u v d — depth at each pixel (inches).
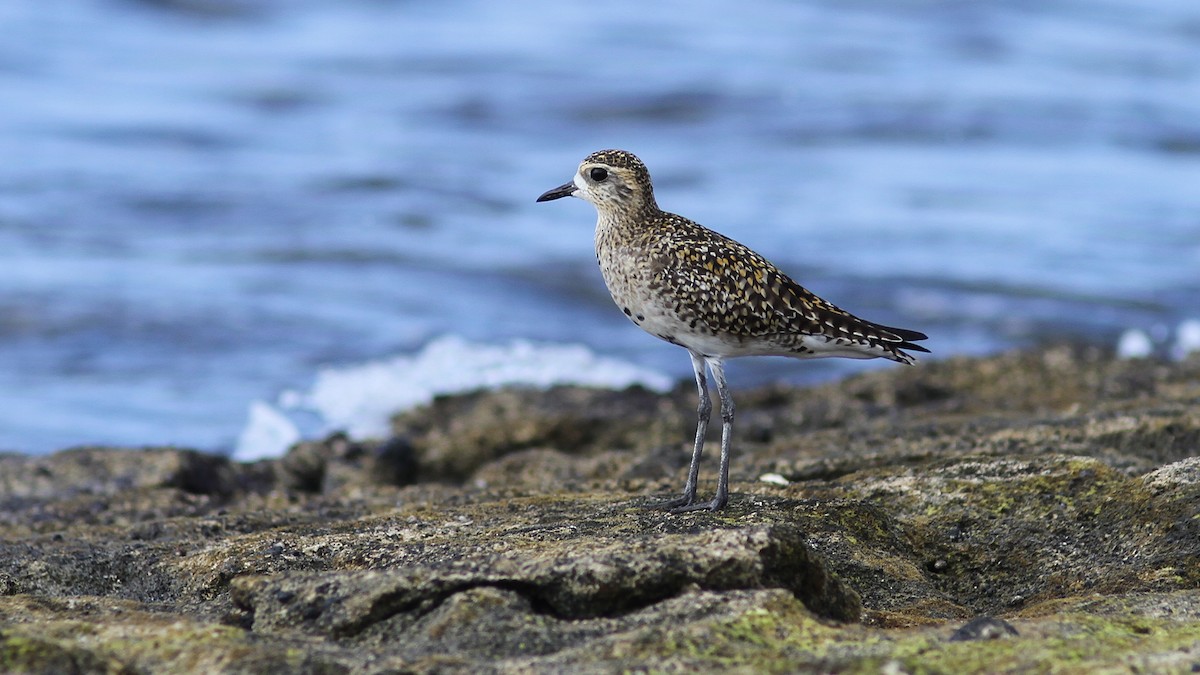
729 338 375.9
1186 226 995.9
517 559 286.0
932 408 572.1
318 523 388.5
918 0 1792.6
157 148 1143.6
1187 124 1279.5
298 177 1085.8
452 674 243.3
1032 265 903.1
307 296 839.1
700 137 1238.3
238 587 295.6
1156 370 620.7
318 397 690.8
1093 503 352.2
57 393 686.5
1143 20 1755.7
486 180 1099.9
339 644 271.1
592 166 386.6
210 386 702.5
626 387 641.6
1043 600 323.6
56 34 1453.0
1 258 872.3
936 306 832.9
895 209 1031.6
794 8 1764.3
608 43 1553.9
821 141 1226.6
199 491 516.7
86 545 375.9
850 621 296.0
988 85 1416.1
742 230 971.3
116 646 259.0
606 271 391.9
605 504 383.2
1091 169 1148.5
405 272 890.1
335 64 1434.5
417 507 418.3
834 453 470.3
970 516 358.0
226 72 1386.6
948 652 248.7
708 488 413.1
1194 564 321.4
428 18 1638.8
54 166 1075.9
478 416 614.5
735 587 279.1
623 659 246.8
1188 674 234.1
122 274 859.4
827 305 379.2
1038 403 570.9
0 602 303.0
